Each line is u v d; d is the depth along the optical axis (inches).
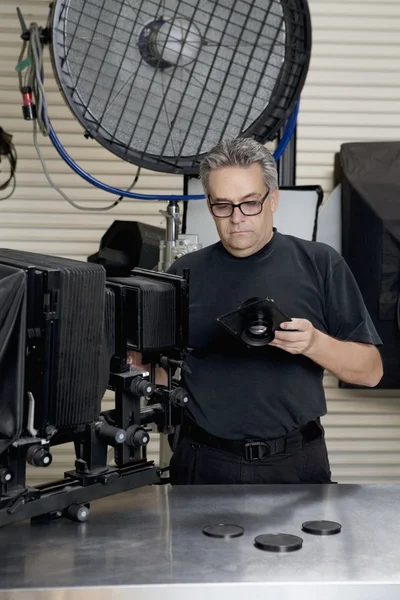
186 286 91.6
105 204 191.9
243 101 115.5
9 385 77.6
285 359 112.7
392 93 192.7
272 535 82.3
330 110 192.2
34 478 189.5
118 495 95.8
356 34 191.5
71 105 109.5
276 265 115.6
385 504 93.1
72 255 193.0
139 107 112.3
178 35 110.2
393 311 167.6
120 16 108.4
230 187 108.7
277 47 114.2
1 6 185.0
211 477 112.5
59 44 107.3
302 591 72.7
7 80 186.9
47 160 190.1
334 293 115.0
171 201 128.8
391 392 193.6
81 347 80.5
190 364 115.2
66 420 80.7
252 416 111.7
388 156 175.3
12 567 75.8
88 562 77.0
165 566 76.1
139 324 87.8
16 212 191.0
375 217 167.3
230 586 72.3
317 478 113.6
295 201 146.8
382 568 75.9
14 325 77.3
